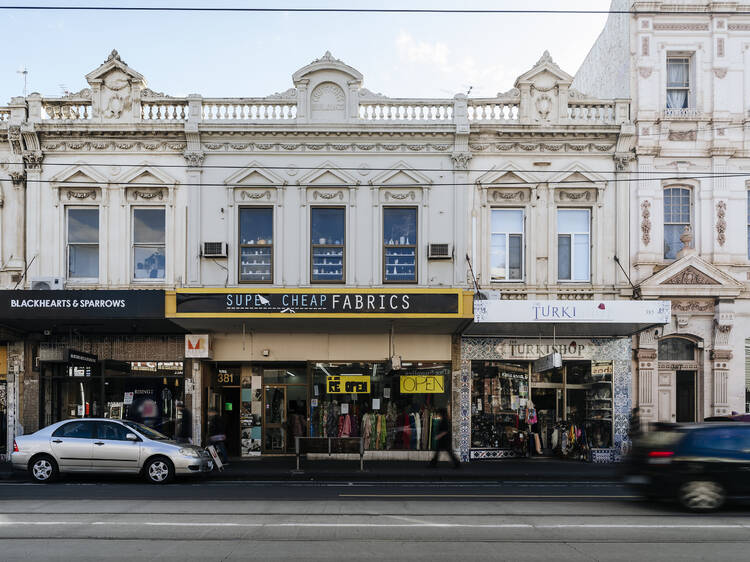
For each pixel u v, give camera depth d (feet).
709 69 68.64
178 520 34.17
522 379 68.74
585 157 68.13
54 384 67.26
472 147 68.08
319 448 60.44
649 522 34.17
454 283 66.74
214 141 67.41
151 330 66.39
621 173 67.82
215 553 27.68
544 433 69.00
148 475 49.75
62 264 66.44
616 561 26.81
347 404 68.08
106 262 66.39
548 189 67.82
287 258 66.74
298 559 26.84
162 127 66.64
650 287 65.87
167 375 67.26
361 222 67.26
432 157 67.82
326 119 67.82
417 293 58.54
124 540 29.86
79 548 28.43
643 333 66.85
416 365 68.28
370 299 58.44
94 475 53.36
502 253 68.33
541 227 67.72
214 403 69.82
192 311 58.08
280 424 69.36
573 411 68.69
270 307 58.23
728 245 67.31
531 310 58.90
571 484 52.24
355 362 68.28
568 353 67.67
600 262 67.51
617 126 67.36
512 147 68.13
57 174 66.69
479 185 67.67
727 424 38.42
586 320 58.75
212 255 65.82
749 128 67.97
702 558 27.27
